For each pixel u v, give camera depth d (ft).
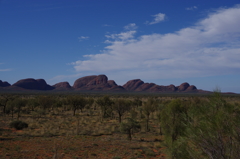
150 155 52.01
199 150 16.80
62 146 59.67
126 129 74.28
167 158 22.21
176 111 34.04
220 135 15.19
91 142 66.80
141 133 86.28
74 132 83.82
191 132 16.70
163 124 35.50
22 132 81.41
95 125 105.29
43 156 47.98
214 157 15.31
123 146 61.98
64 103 185.88
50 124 100.89
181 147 18.37
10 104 132.67
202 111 16.80
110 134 84.17
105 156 50.31
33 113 134.92
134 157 49.70
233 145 15.01
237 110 15.67
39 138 71.51
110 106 144.66
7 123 102.83
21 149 54.29
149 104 100.53
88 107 202.90
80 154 51.31
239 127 14.61
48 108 174.29
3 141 63.62
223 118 15.10
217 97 16.51
